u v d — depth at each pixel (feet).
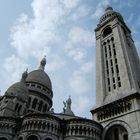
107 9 315.37
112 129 185.26
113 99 199.11
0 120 196.44
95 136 178.29
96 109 204.74
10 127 192.75
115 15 277.85
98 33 285.64
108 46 258.16
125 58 223.92
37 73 338.75
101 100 210.18
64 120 188.96
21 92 260.62
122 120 179.73
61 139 177.37
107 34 281.33
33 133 171.83
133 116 174.81
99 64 247.09
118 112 187.11
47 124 178.09
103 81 227.20
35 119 179.93
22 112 245.24
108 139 183.01
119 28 260.83
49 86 331.98
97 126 185.16
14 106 238.89
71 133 177.68
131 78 204.44
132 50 257.34
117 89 208.13
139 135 161.79
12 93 252.01
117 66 228.43
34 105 288.92
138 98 184.96
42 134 171.83
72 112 296.30
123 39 246.06
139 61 248.32
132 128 169.48
